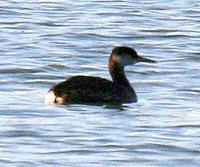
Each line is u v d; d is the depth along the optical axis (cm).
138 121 1853
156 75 2294
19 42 2630
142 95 2092
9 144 1688
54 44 2625
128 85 2075
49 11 3125
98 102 1998
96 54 2527
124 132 1775
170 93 2105
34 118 1861
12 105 1953
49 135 1744
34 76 2247
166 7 3222
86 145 1689
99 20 2981
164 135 1762
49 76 2258
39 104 1970
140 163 1595
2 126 1797
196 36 2778
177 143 1708
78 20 2975
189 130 1797
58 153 1641
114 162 1599
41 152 1647
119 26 2891
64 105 1970
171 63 2430
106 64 2420
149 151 1666
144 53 2555
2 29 2806
